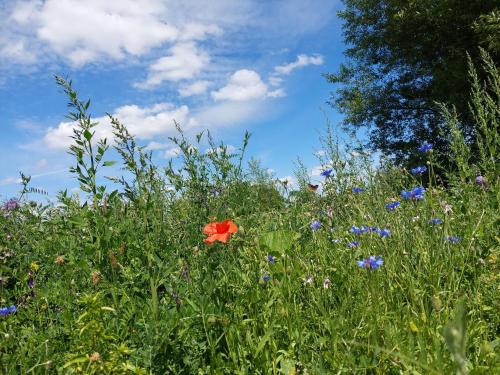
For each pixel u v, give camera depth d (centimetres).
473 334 81
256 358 85
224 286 102
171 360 85
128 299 105
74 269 125
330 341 85
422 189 135
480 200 147
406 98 705
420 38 655
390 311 94
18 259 155
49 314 117
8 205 182
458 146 171
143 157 126
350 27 759
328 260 128
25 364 90
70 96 114
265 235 119
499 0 543
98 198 116
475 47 577
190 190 149
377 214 141
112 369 77
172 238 139
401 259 113
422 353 71
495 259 108
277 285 101
